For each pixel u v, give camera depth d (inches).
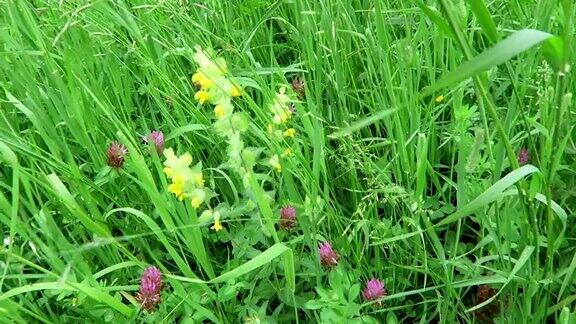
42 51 21.2
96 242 15.0
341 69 22.1
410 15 24.6
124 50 26.1
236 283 18.6
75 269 17.1
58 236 17.4
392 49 23.7
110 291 19.6
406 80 21.8
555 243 16.9
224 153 22.4
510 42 8.9
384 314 19.5
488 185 18.8
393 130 21.8
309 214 18.2
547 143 14.3
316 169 18.6
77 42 24.0
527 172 13.4
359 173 22.0
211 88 16.6
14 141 19.4
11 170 23.0
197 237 18.0
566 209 20.2
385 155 21.4
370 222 18.9
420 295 20.0
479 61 8.9
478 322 19.6
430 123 21.2
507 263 18.5
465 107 18.5
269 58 28.2
